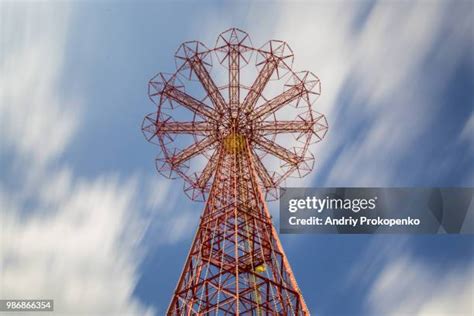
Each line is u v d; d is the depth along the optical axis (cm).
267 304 3366
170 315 3212
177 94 4625
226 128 4803
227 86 4800
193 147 4812
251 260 3525
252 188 4172
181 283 3359
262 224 3825
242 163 4475
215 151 4778
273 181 4734
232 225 3825
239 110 4822
